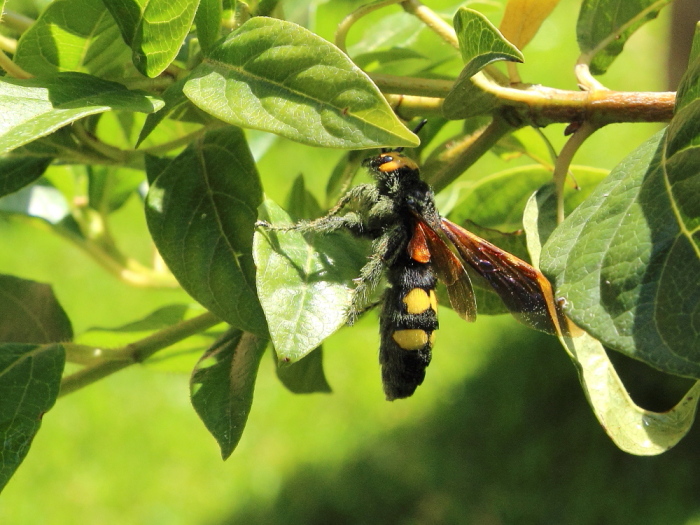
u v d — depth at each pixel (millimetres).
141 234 680
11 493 554
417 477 558
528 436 570
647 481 531
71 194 283
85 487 562
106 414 607
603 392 224
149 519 545
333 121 206
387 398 265
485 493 541
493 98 227
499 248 250
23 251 696
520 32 239
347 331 658
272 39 211
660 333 200
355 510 545
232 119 209
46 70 224
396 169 260
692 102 209
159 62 218
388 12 278
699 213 203
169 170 232
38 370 229
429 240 259
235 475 571
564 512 523
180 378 631
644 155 212
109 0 216
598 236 208
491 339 639
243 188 229
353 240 234
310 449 587
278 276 218
